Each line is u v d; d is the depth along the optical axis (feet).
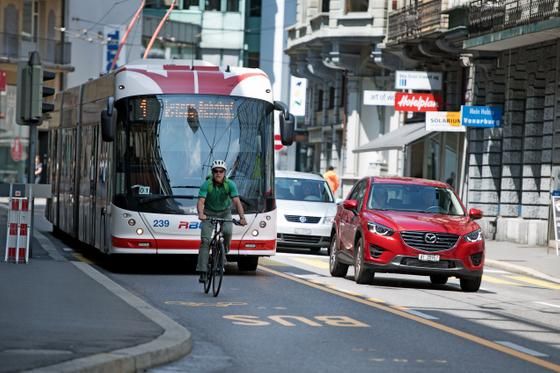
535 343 107.86
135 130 167.84
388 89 411.34
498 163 314.35
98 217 182.80
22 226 168.66
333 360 91.81
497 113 289.12
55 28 517.14
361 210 169.58
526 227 294.05
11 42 494.59
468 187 323.37
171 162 167.32
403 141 335.67
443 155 348.38
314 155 508.53
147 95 168.45
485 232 313.32
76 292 127.54
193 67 173.68
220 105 169.48
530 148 294.66
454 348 101.04
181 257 205.57
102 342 88.69
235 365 88.02
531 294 171.42
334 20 411.34
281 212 231.30
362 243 164.14
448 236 161.07
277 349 96.78
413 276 191.83
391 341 104.06
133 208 166.40
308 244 230.68
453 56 338.95
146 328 98.37
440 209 170.30
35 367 74.08
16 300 117.08
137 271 174.19
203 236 139.95
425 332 111.34
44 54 512.63
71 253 207.10
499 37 286.87
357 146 429.79
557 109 280.51
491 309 140.05
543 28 266.36
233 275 170.60
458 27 309.01
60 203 234.79
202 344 98.58
